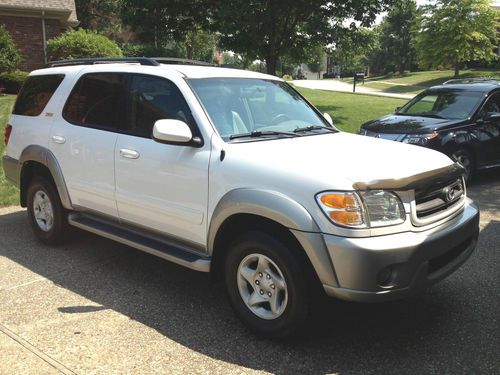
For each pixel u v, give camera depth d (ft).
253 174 11.45
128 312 13.04
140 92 14.44
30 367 10.53
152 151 13.50
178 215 13.01
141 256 17.13
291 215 10.57
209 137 12.57
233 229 12.34
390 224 10.49
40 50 69.46
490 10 136.98
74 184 16.02
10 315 12.81
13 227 20.27
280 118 14.60
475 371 10.39
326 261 10.29
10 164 18.69
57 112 16.90
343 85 146.41
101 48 64.64
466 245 12.53
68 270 15.84
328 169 10.91
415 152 12.80
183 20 62.34
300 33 60.39
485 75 148.66
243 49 59.47
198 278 15.31
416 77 171.94
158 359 10.88
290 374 10.37
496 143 28.81
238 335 11.92
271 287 11.40
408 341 11.60
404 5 59.00
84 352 11.12
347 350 11.24
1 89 57.98
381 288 10.28
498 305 13.34
